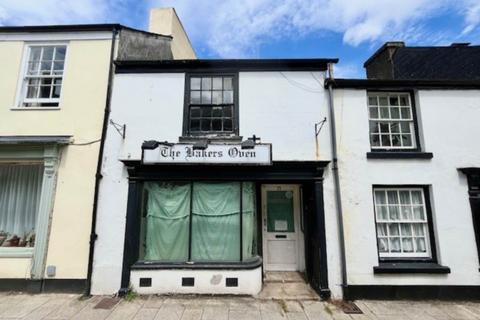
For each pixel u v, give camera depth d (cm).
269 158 541
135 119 592
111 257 538
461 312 464
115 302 493
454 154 564
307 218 604
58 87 633
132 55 671
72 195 568
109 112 596
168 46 753
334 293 520
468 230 536
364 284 523
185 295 523
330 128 582
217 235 561
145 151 545
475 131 574
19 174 607
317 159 570
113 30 634
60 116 599
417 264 534
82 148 586
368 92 608
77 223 557
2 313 450
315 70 606
